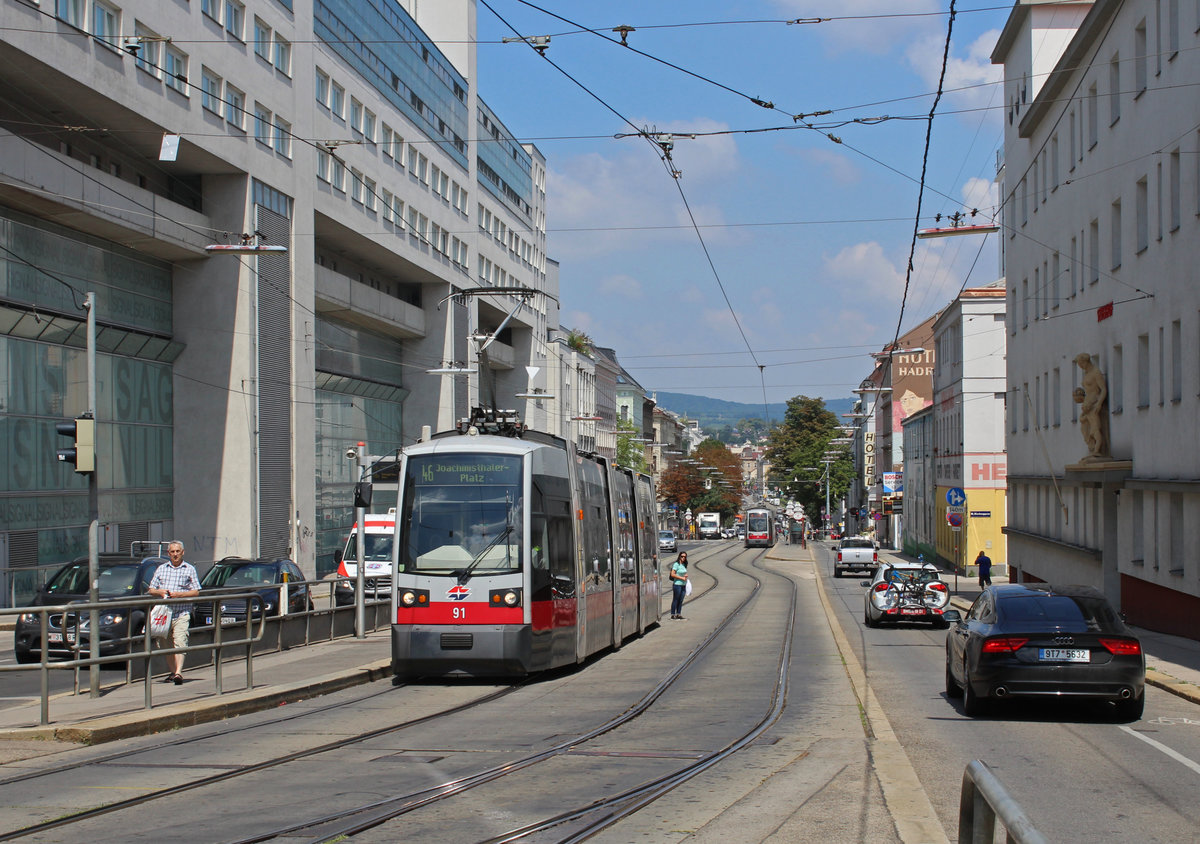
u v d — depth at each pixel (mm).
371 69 52812
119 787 8977
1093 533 33031
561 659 17781
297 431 45031
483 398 70938
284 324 44219
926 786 8984
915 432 77250
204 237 40125
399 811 8070
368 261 57406
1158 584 26172
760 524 101875
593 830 7504
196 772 9617
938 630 28672
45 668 11656
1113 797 8547
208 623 22203
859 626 30234
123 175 38844
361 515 24047
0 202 31750
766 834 7309
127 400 38594
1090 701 12555
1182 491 23922
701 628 29188
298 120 45375
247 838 7270
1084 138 32844
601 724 12594
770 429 134750
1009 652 12406
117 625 15312
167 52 36375
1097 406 30672
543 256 88125
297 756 10461
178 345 41062
